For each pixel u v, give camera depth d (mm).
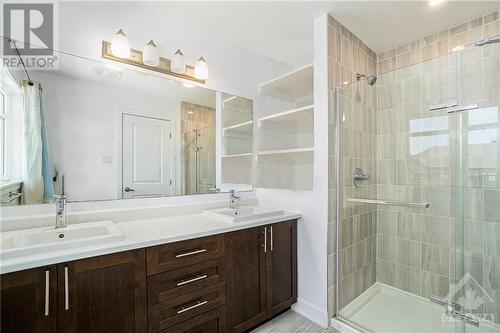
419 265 2139
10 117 1399
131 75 1778
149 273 1268
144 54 1718
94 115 1637
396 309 2047
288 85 2438
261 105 2600
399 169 2240
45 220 1433
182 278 1386
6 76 1388
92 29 1608
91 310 1104
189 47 2055
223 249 1563
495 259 1736
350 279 2062
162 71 1914
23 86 1423
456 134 1915
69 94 1551
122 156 1748
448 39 2072
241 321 1648
